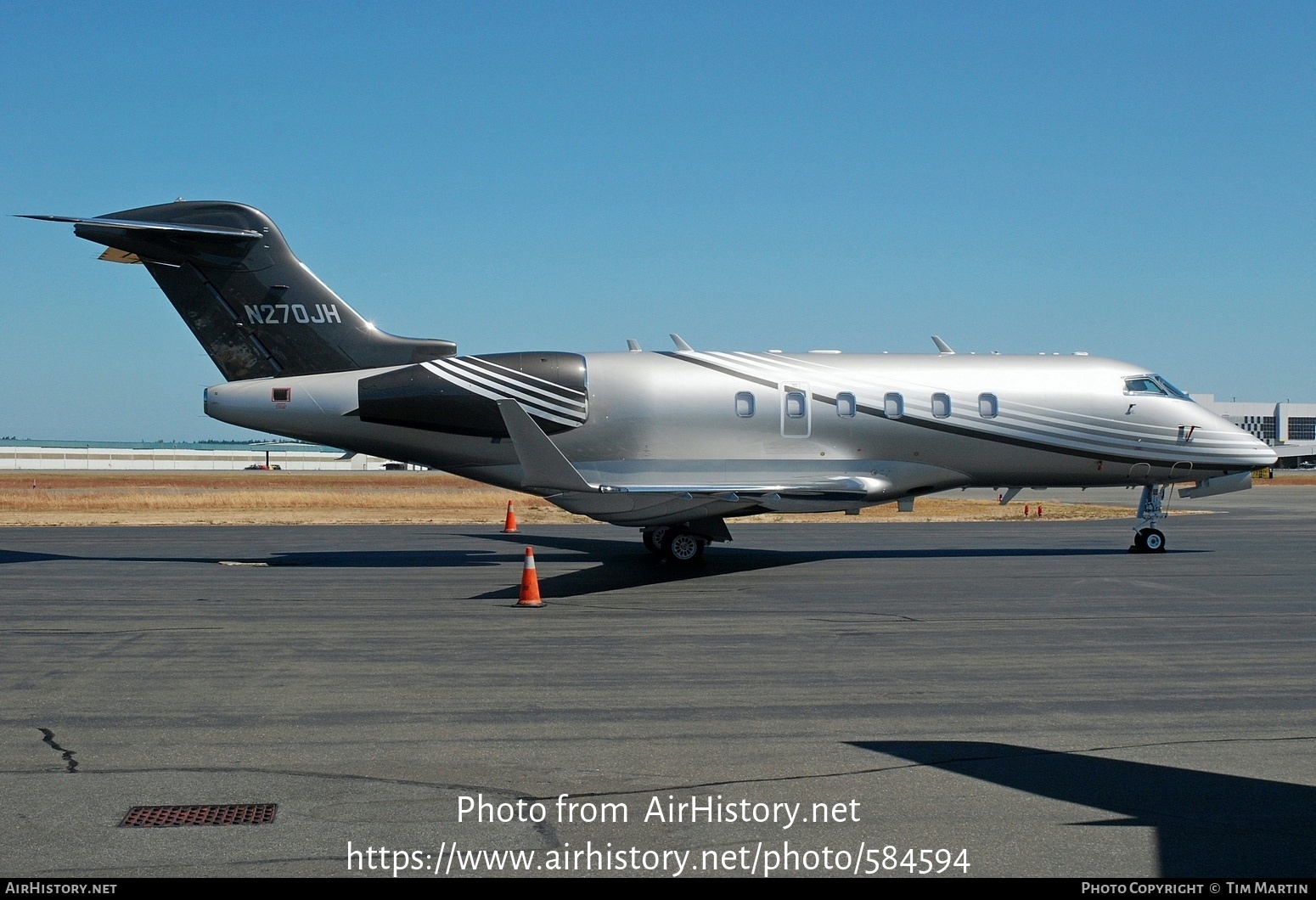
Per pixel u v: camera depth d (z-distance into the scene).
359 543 24.31
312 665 10.35
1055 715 8.38
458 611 13.83
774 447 19.92
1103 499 49.41
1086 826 5.94
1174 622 13.03
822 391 19.98
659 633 12.21
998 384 20.64
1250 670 10.13
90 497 44.75
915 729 7.94
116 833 5.81
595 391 19.64
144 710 8.53
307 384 19.66
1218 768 6.98
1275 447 102.06
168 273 19.72
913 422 20.17
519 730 7.92
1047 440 20.61
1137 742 7.61
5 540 25.03
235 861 5.43
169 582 16.92
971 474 20.84
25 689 9.30
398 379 19.52
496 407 19.41
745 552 21.98
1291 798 6.39
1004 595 15.34
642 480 19.73
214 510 39.06
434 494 51.88
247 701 8.82
